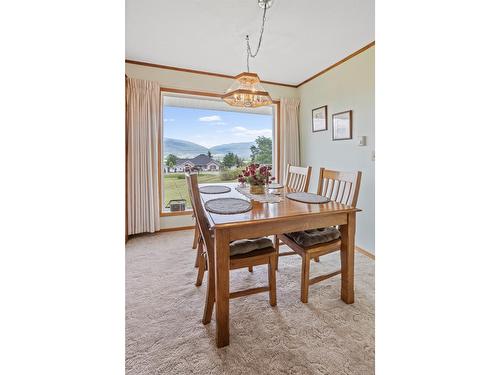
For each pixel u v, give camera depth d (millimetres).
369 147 2654
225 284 1367
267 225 1479
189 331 1490
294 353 1317
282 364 1250
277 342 1395
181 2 1921
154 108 3205
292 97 3951
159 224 3393
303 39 2480
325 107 3303
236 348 1354
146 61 3098
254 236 1444
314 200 1896
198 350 1340
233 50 2750
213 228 1325
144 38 2492
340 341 1401
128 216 3137
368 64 2633
